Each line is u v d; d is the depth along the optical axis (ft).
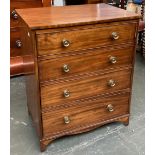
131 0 10.35
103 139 6.37
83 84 5.72
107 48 5.57
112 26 5.39
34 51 4.91
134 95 8.14
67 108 5.81
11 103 7.73
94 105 6.12
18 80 9.00
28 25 4.80
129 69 6.13
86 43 5.29
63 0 10.62
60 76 5.38
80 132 6.24
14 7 8.39
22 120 7.04
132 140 6.33
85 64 5.51
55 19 5.21
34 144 6.21
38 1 8.63
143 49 10.16
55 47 5.04
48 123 5.76
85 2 9.59
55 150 6.02
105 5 6.67
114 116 6.56
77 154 5.90
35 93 5.50
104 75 5.87
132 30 5.66
